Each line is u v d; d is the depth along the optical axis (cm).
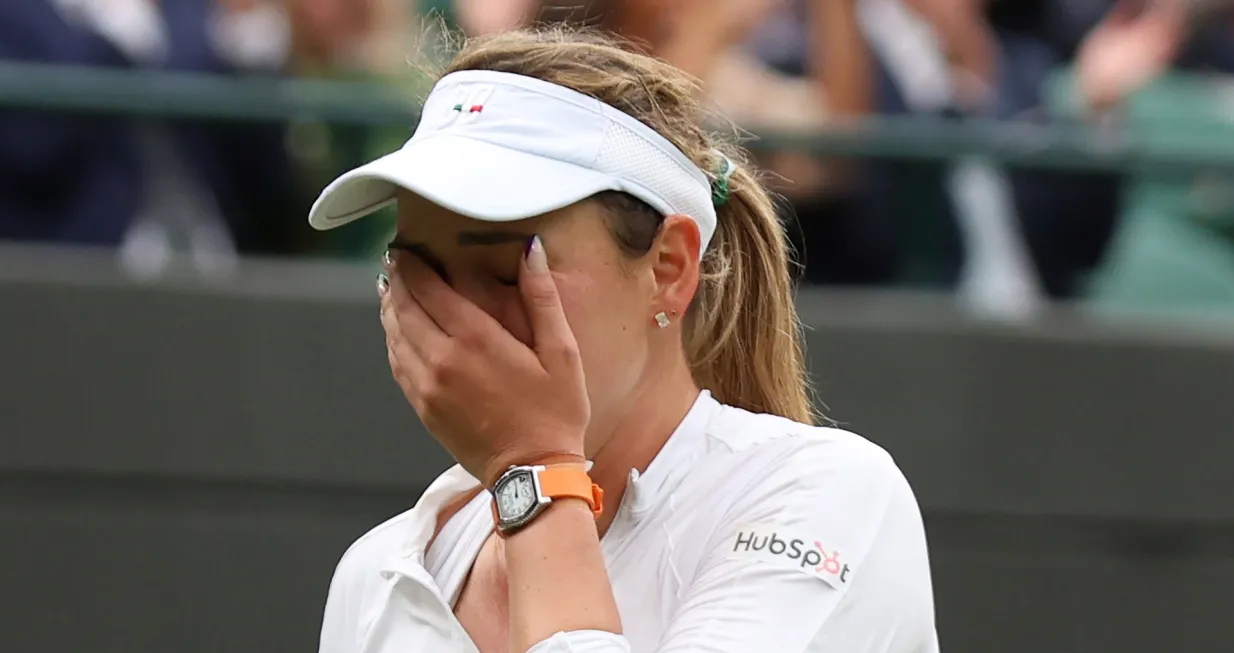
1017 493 1559
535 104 594
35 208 1556
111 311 1508
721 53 1599
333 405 1516
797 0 1686
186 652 1502
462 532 660
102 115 1560
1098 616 1565
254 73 1666
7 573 1501
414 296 587
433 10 1527
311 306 1516
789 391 700
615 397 606
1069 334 1559
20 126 1544
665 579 600
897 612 600
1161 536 1573
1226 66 1853
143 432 1506
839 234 1620
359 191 617
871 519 605
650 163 602
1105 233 1672
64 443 1502
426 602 621
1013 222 1653
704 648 564
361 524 1519
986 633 1555
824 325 1543
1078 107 1808
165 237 1576
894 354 1549
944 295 1639
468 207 558
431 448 1518
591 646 548
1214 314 1664
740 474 618
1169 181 1664
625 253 599
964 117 1734
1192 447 1569
